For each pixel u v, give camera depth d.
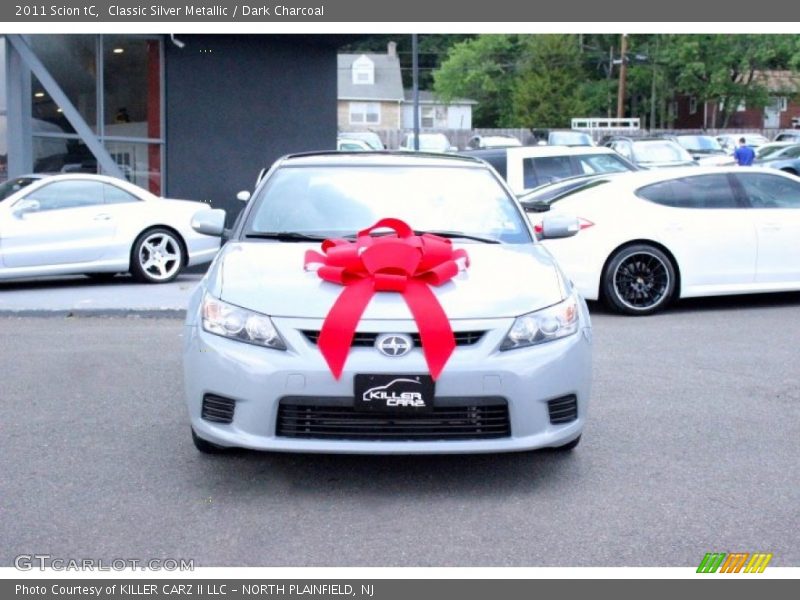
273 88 18.00
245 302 4.88
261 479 5.20
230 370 4.73
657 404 6.72
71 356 8.33
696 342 8.85
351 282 4.92
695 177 10.54
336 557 4.27
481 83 75.00
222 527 4.57
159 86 16.97
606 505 4.86
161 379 7.48
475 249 5.62
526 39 72.38
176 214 12.91
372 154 6.73
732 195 10.54
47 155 15.77
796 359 8.15
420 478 5.23
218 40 17.33
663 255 10.27
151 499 4.91
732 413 6.51
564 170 15.72
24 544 4.39
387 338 4.65
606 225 10.22
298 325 4.73
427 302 4.76
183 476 5.25
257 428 4.69
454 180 6.38
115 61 16.52
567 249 10.27
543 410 4.79
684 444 5.84
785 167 26.92
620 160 15.98
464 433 4.73
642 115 73.69
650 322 9.95
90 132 15.63
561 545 4.39
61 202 12.13
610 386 7.21
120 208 12.47
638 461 5.53
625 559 4.26
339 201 6.15
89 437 5.95
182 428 6.15
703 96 67.12
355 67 73.25
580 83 71.06
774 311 10.60
